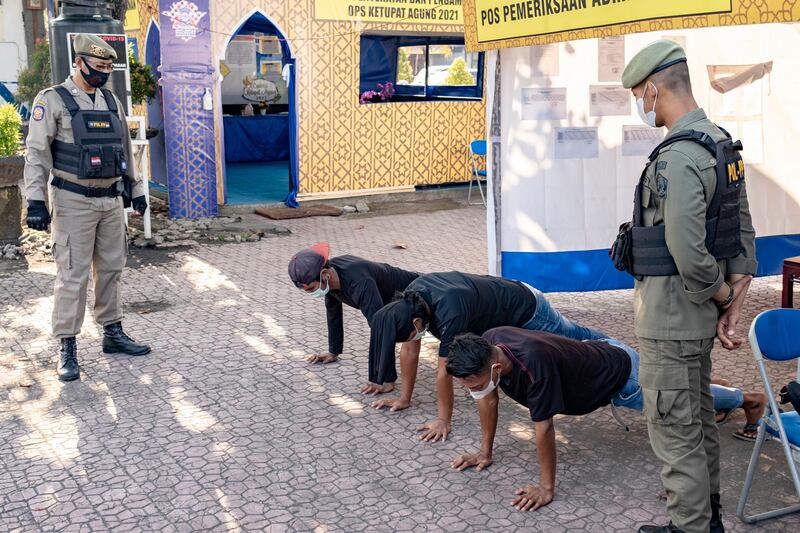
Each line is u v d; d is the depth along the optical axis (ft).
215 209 36.11
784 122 19.99
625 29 15.17
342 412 15.66
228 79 54.90
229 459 13.83
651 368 10.16
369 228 34.58
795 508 11.85
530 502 12.09
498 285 14.55
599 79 19.71
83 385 17.01
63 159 16.94
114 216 17.97
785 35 19.65
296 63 37.68
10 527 11.80
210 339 19.90
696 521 10.16
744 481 12.75
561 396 11.60
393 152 41.06
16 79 57.93
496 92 20.21
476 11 19.67
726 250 9.82
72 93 17.10
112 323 18.78
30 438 14.61
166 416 15.51
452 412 14.75
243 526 11.80
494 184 20.68
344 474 13.30
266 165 52.80
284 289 24.61
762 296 23.20
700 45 19.45
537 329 15.03
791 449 11.10
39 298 23.26
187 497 12.61
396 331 13.93
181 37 33.99
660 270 9.92
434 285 13.93
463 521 11.85
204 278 25.90
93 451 14.12
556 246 20.21
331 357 18.20
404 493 12.68
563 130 19.77
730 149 9.77
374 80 46.62
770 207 20.27
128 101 30.32
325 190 39.50
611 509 12.12
